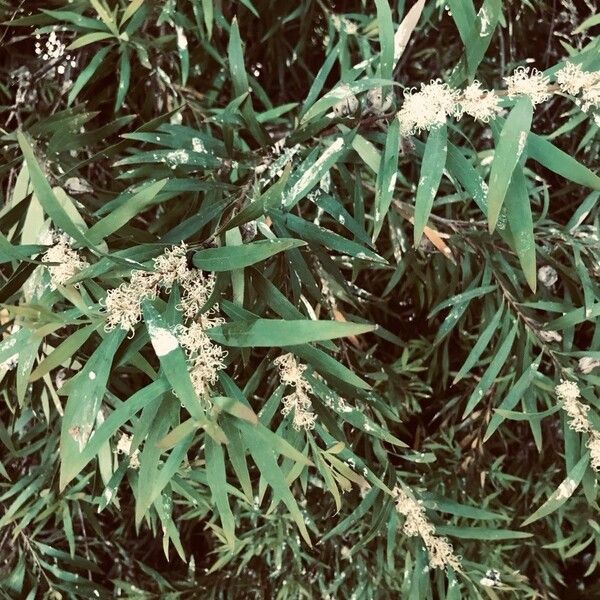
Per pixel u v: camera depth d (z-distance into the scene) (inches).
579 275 38.8
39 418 46.8
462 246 44.9
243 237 31.1
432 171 26.8
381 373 47.9
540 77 25.6
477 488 56.9
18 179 35.2
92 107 45.7
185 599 57.9
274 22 51.8
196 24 48.9
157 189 25.3
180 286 28.3
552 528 57.6
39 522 57.4
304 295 43.7
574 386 36.2
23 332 28.9
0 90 51.8
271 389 39.9
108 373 25.6
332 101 28.8
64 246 27.9
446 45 55.6
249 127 34.0
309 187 30.5
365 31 49.1
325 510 56.2
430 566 40.0
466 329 59.5
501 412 36.3
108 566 65.9
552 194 54.9
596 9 51.6
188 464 38.2
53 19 39.4
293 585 55.2
